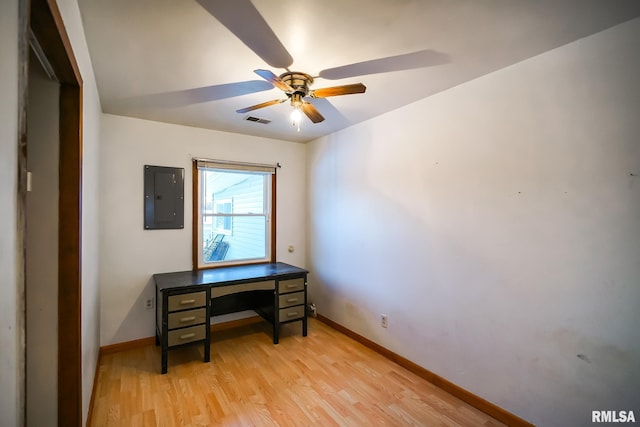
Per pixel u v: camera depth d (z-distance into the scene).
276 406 2.07
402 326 2.67
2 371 0.60
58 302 1.42
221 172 3.60
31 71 1.38
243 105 2.64
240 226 3.83
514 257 1.92
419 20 1.48
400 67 1.96
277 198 3.89
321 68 1.96
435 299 2.40
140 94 2.39
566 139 1.70
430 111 2.44
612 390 1.54
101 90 2.32
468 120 2.18
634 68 1.48
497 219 2.01
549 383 1.76
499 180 2.00
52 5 0.92
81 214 1.51
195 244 3.29
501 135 1.99
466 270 2.19
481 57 1.84
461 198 2.22
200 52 1.77
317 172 3.84
